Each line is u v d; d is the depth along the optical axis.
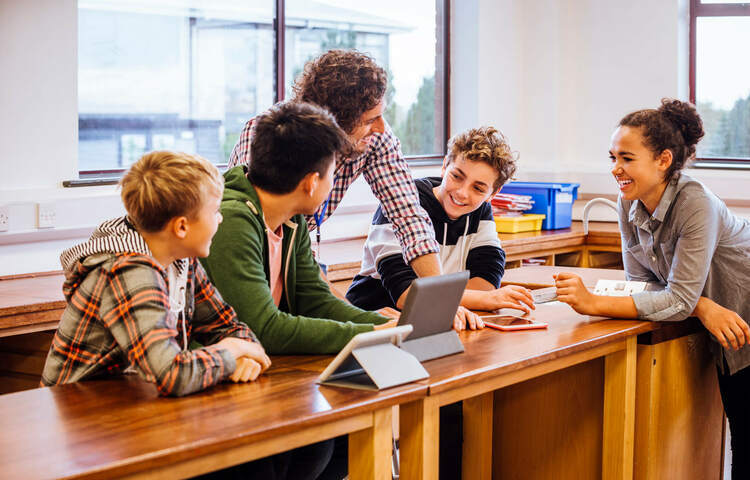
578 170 5.30
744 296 2.39
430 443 1.59
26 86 3.32
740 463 2.53
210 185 1.50
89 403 1.40
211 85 4.25
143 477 1.18
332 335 1.75
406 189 2.40
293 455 1.82
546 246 4.46
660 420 2.30
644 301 2.17
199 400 1.42
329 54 2.09
